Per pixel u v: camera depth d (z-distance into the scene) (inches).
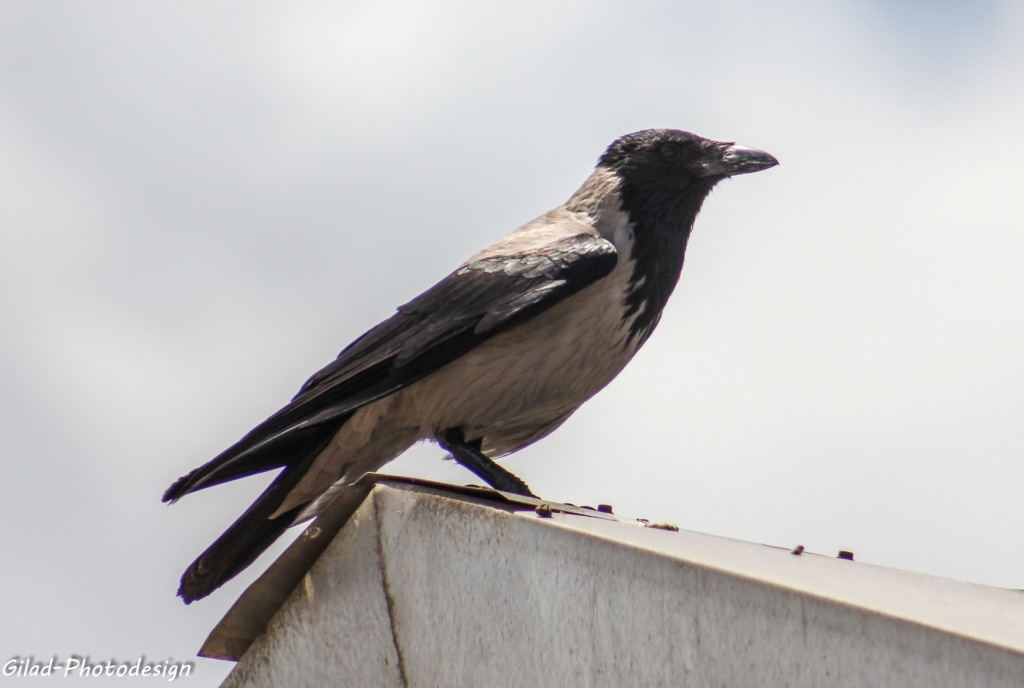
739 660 226.1
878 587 229.9
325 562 327.3
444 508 302.2
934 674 193.0
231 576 415.8
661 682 241.3
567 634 265.3
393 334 438.9
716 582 232.8
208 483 408.2
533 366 436.8
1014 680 181.2
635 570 250.8
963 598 228.8
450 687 294.7
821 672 210.8
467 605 292.4
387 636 315.3
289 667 333.7
